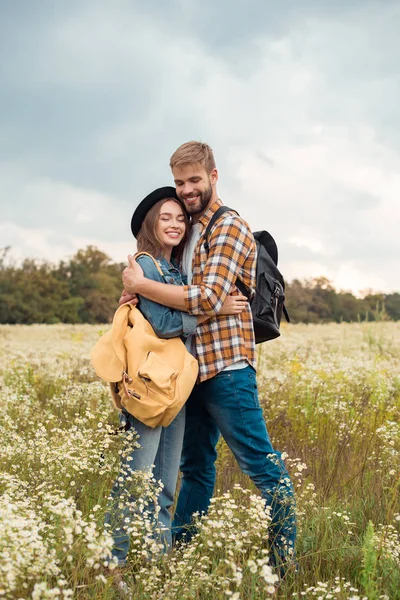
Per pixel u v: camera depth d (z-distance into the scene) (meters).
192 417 4.02
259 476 3.74
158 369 3.50
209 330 3.76
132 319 3.62
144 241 3.85
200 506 4.05
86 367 9.77
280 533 3.59
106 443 3.70
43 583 2.36
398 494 4.21
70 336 20.53
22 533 2.63
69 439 3.86
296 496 4.05
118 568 3.26
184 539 3.83
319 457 5.29
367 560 3.00
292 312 60.69
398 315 57.59
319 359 10.88
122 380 3.54
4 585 2.46
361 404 7.24
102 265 81.25
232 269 3.68
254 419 3.77
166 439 3.76
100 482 4.00
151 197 3.87
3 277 66.25
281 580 3.17
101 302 70.31
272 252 4.13
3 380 8.45
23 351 13.39
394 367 10.57
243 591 2.98
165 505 3.75
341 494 4.51
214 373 3.74
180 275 3.89
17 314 62.31
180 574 2.96
